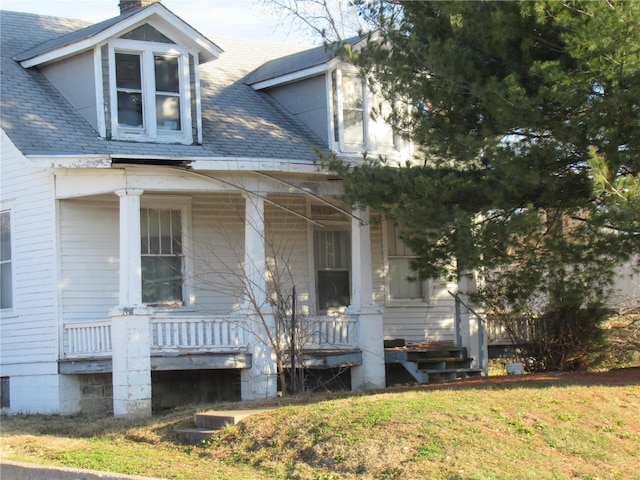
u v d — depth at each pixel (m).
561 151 14.40
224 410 14.41
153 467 11.95
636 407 13.09
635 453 11.55
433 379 19.25
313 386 19.52
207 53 18.91
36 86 18.88
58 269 17.94
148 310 16.47
